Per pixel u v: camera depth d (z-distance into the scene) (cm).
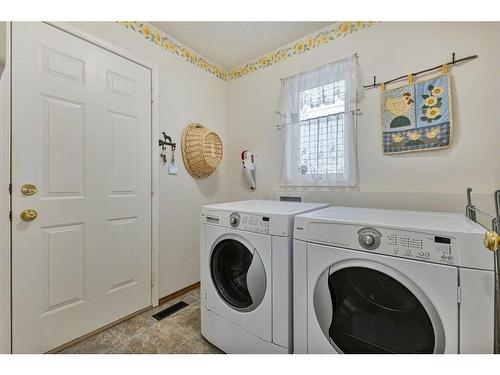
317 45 190
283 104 207
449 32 137
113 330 155
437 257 76
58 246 135
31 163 125
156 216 187
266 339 115
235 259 139
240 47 214
